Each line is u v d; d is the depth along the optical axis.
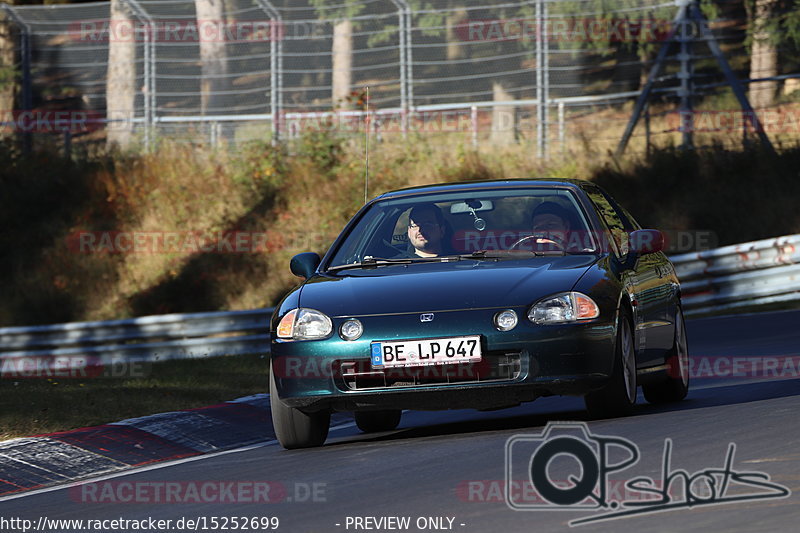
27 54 100.19
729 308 63.56
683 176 85.50
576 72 111.56
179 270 85.12
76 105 116.25
